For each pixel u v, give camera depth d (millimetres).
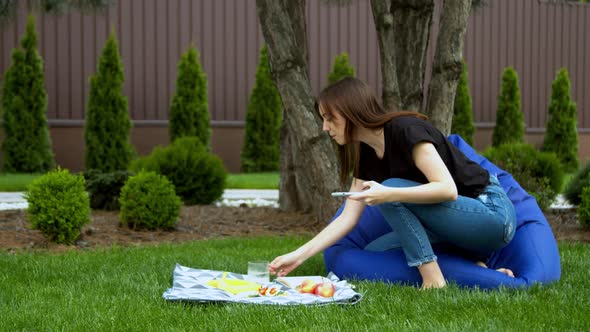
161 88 13711
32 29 12094
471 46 15820
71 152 13086
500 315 2842
